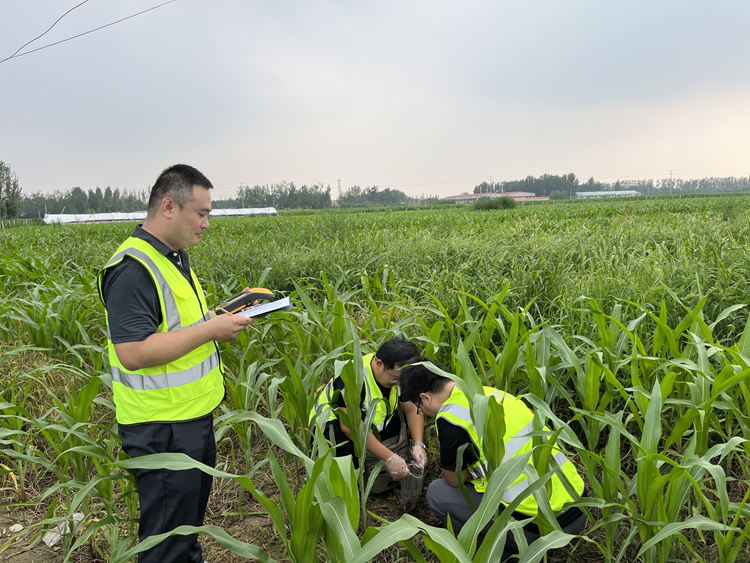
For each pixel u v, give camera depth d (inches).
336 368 88.3
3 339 207.6
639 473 71.6
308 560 63.5
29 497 118.1
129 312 68.4
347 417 94.6
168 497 73.4
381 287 216.4
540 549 58.1
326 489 61.0
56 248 487.2
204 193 75.5
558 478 83.0
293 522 61.7
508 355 112.3
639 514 73.9
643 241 303.9
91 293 206.7
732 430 109.8
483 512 57.9
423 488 117.7
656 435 73.7
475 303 181.6
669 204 1120.2
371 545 48.9
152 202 74.4
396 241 369.4
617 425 79.8
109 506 91.7
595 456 73.5
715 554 84.4
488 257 254.8
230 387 117.2
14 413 124.6
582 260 236.2
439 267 275.9
